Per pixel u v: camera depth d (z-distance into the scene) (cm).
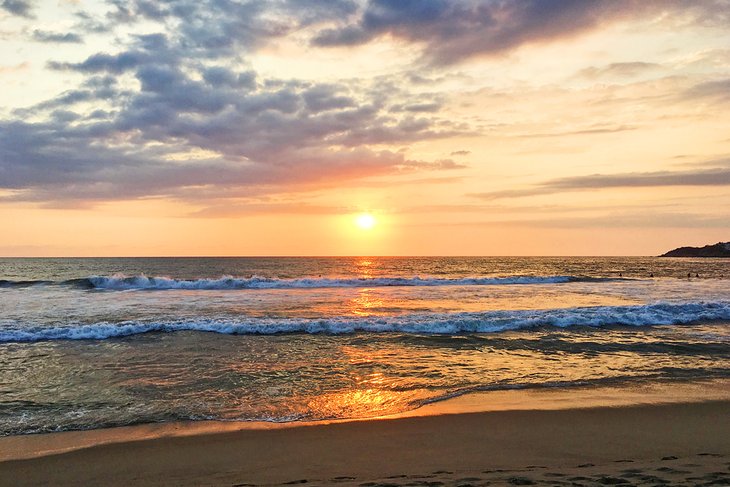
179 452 583
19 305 2027
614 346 1259
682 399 809
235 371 990
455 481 443
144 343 1262
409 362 1079
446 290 2822
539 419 704
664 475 441
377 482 449
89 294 2498
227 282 2975
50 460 559
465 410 750
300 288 2923
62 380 916
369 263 8525
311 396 827
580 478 439
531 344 1280
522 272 5525
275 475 504
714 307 1836
